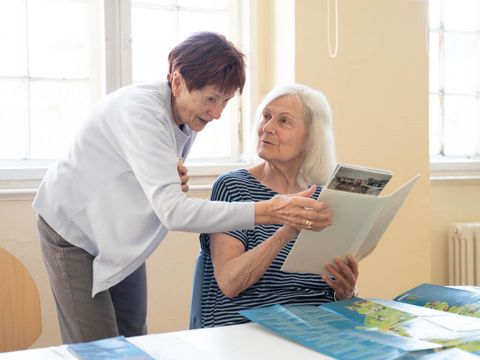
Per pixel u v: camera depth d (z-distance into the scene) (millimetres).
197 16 2949
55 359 1123
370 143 2918
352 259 1545
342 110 2857
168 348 1176
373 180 1354
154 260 2709
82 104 2773
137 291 1964
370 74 2898
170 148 1572
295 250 1447
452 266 3248
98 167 1653
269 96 1807
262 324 1309
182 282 2758
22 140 2682
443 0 3393
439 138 3420
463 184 3334
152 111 1582
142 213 1635
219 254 1604
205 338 1249
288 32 2793
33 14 2680
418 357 1104
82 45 2764
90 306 1683
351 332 1251
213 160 2988
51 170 1750
